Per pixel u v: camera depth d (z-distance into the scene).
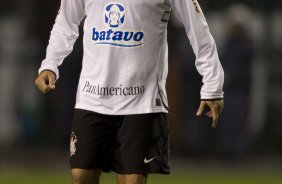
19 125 52.47
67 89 49.03
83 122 20.41
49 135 51.34
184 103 50.44
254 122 52.12
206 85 20.11
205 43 20.14
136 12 20.14
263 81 52.38
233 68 47.06
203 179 39.34
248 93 47.62
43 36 52.28
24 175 40.91
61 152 50.34
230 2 52.53
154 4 20.17
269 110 52.28
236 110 47.72
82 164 20.30
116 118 20.31
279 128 51.94
